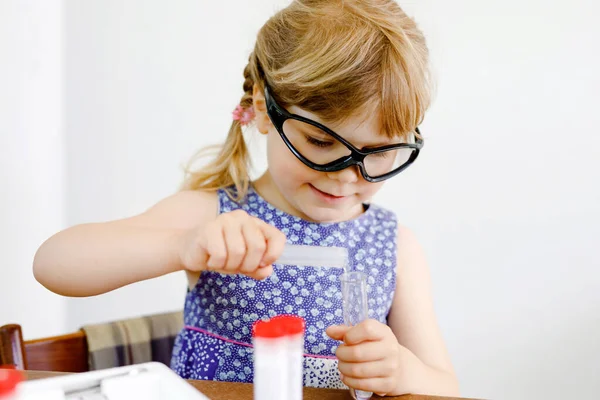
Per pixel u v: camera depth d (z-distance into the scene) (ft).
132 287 4.59
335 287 2.73
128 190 4.55
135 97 4.46
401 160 2.47
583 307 3.79
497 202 3.85
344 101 2.24
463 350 4.00
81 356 2.79
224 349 2.66
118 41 4.43
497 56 3.74
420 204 3.98
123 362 2.87
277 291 2.71
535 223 3.81
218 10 4.28
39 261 2.29
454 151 3.88
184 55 4.36
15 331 2.36
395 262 2.85
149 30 4.39
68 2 4.46
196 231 2.06
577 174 3.71
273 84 2.40
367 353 2.02
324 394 2.05
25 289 4.17
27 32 4.14
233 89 4.31
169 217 2.66
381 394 2.08
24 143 4.14
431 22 3.80
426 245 4.00
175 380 1.69
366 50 2.30
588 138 3.67
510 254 3.87
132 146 4.50
